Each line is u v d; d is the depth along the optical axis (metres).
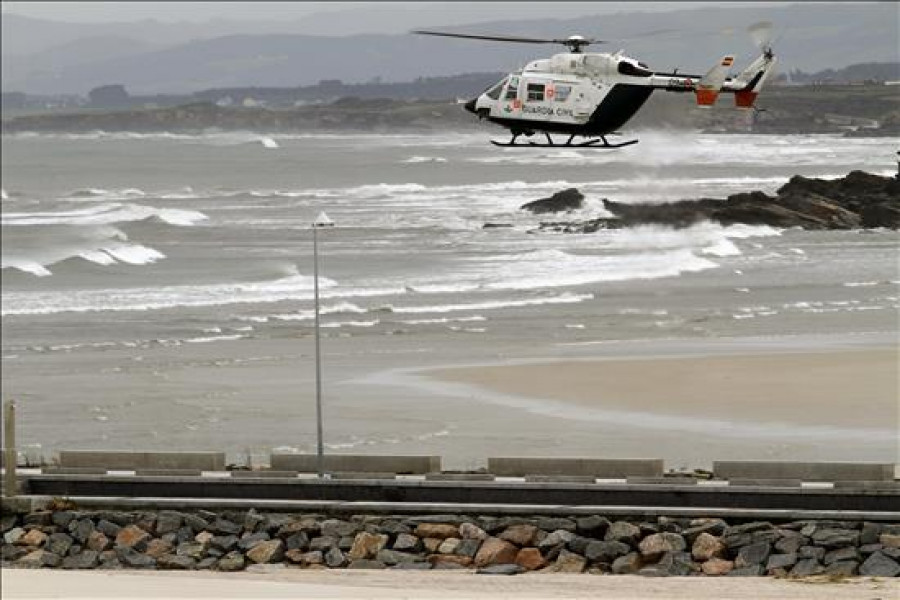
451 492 93.19
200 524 93.62
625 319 190.25
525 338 178.00
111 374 158.50
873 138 155.12
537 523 90.00
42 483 98.31
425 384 149.12
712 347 166.25
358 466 99.12
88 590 80.00
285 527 92.44
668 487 90.38
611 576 85.44
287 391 146.62
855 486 88.56
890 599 75.62
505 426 128.38
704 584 81.31
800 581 82.44
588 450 118.50
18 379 156.25
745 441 120.56
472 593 78.75
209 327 192.62
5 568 91.31
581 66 96.88
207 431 128.25
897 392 138.38
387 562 89.75
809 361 154.50
